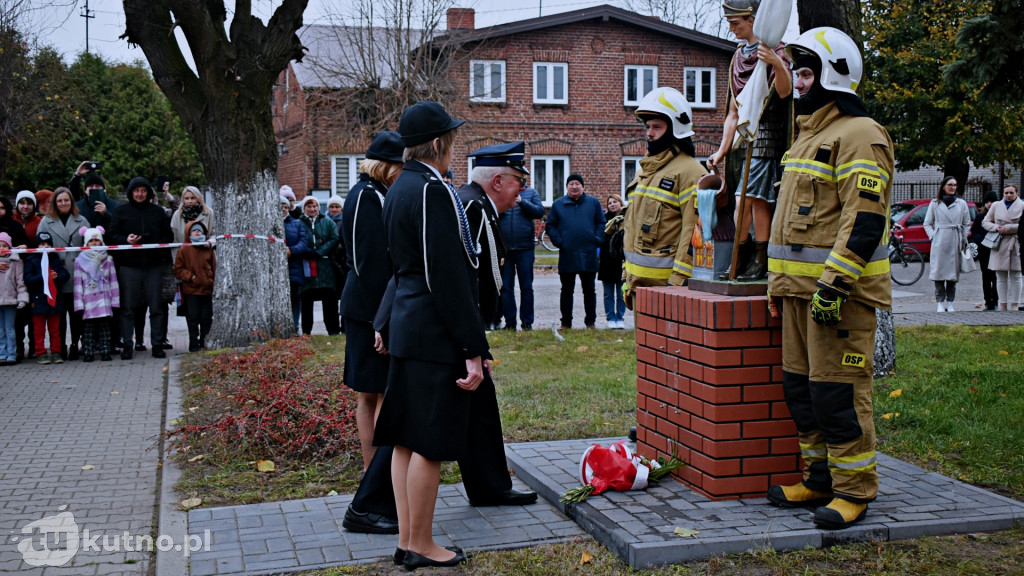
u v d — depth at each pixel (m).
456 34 27.30
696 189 4.93
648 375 5.14
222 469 5.63
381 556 4.14
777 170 4.68
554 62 29.50
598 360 9.45
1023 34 10.46
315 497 5.09
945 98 26.97
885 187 3.89
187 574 3.94
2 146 23.97
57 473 5.72
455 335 3.85
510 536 4.34
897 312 13.77
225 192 10.85
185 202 10.98
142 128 36.88
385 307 4.37
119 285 10.43
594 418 6.66
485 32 28.25
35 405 7.83
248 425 6.04
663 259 5.52
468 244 3.91
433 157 4.06
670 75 30.33
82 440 6.60
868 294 4.00
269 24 10.76
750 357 4.44
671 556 3.88
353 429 5.93
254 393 6.84
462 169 28.53
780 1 4.34
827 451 4.32
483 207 4.27
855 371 4.06
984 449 5.50
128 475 5.69
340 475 5.45
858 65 4.00
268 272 10.99
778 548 3.97
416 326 3.89
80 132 35.59
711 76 30.64
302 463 5.74
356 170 29.42
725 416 4.46
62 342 10.40
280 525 4.57
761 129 4.68
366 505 4.46
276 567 4.00
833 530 4.05
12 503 5.11
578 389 7.73
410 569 3.95
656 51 30.16
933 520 4.18
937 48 26.86
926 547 3.99
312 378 7.20
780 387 4.49
